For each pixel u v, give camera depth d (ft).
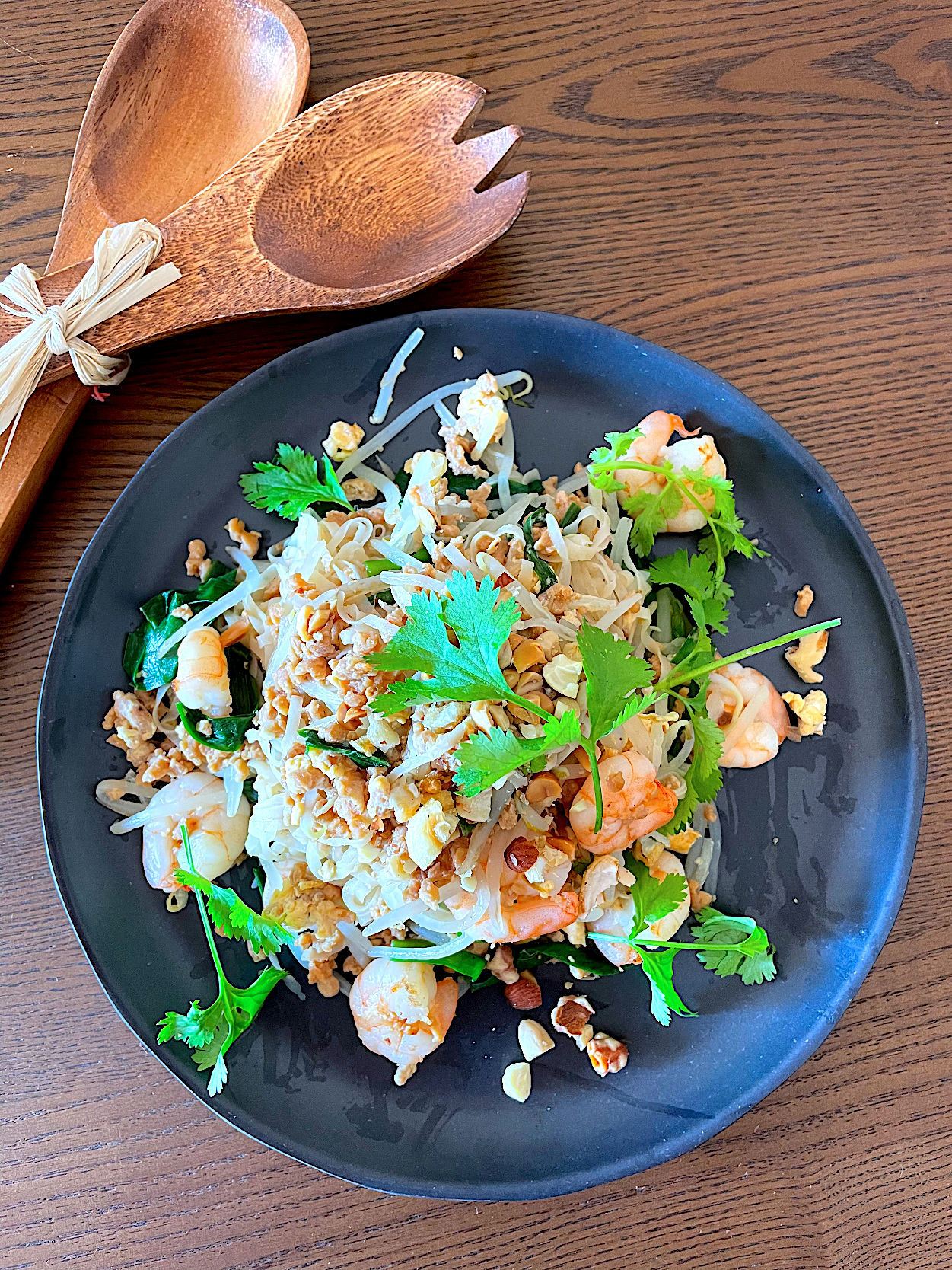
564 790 0.90
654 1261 1.00
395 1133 0.95
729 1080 0.97
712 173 1.05
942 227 1.06
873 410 1.05
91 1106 0.99
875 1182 1.01
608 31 1.05
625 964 0.97
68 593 0.93
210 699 0.93
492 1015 0.98
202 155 1.01
